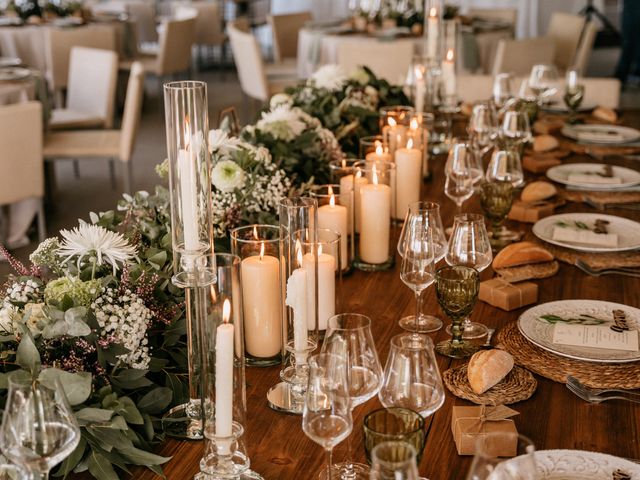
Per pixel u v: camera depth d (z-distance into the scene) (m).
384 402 1.13
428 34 3.05
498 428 1.21
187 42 7.12
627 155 2.82
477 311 1.70
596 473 1.13
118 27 7.12
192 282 1.18
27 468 1.01
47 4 7.06
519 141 2.62
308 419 1.03
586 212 2.30
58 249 1.49
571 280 1.85
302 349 1.34
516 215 2.25
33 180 3.92
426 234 1.50
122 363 1.32
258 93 5.80
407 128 2.33
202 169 1.24
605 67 8.95
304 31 5.96
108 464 1.18
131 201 1.84
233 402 1.12
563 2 9.43
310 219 1.35
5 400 1.23
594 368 1.44
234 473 1.12
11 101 4.48
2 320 1.35
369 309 1.73
